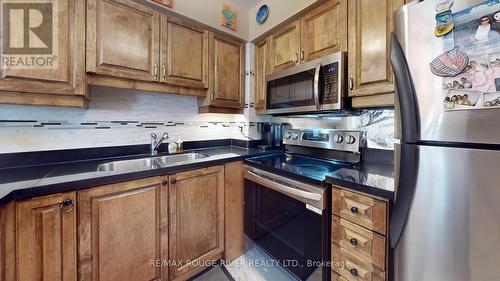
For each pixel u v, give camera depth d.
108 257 1.12
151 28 1.46
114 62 1.31
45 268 0.95
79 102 1.22
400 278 0.79
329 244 1.15
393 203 0.85
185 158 1.86
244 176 1.73
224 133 2.27
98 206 1.08
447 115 0.65
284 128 2.14
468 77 0.61
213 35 1.81
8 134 1.25
